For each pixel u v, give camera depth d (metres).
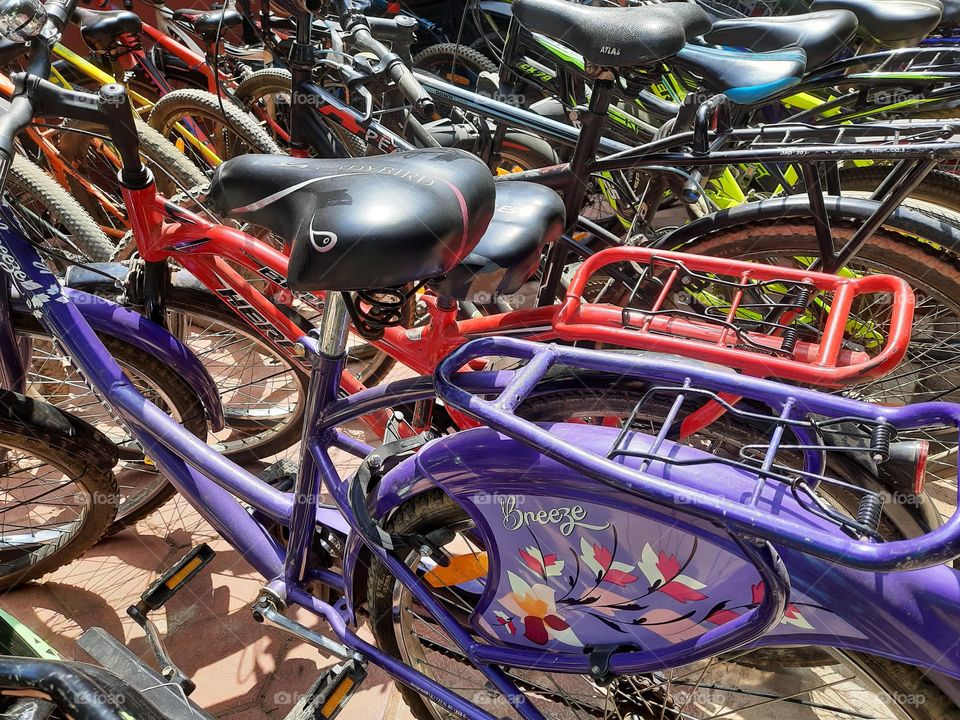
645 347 1.27
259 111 2.98
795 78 1.52
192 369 1.58
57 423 1.46
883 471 1.18
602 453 1.02
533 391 1.30
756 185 2.63
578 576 1.11
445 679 1.56
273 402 2.20
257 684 1.61
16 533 1.81
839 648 1.01
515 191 1.29
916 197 2.11
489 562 1.17
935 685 0.98
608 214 2.81
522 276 1.22
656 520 1.00
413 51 3.84
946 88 1.75
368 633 1.70
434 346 1.41
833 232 1.78
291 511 1.33
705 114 1.38
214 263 1.51
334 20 2.10
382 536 1.18
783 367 1.18
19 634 1.09
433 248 0.92
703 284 1.91
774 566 0.87
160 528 1.95
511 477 1.06
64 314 1.36
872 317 2.13
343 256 0.90
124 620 1.72
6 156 1.15
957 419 0.84
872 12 1.91
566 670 1.17
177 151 2.39
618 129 2.32
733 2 2.55
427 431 1.31
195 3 3.18
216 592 1.79
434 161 1.04
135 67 2.80
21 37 1.15
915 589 0.92
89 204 2.74
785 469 0.99
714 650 1.04
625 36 1.30
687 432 1.24
